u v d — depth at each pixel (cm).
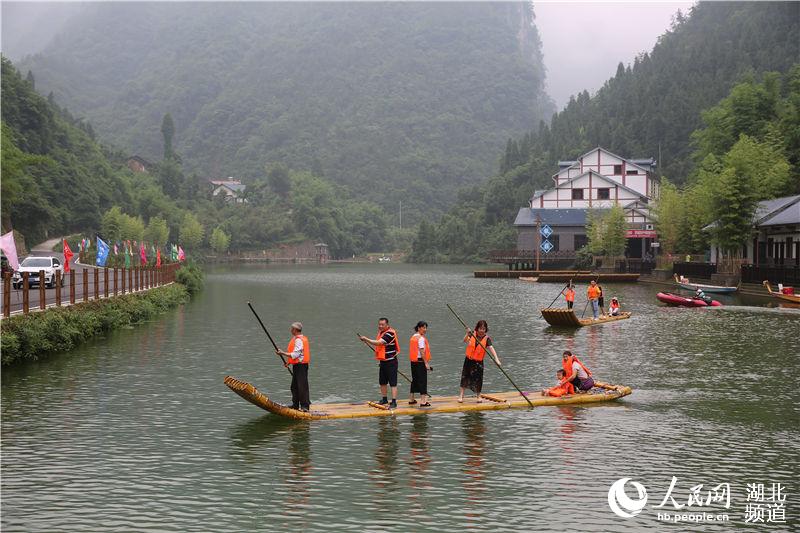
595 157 12450
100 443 1702
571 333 3709
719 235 6869
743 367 2684
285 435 1767
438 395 2248
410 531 1231
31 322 2823
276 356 2975
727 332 3675
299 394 1945
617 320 4262
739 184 6625
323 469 1524
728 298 5816
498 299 6159
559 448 1669
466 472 1508
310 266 17425
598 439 1738
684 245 8931
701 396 2194
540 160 19625
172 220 19988
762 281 6106
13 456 1605
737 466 1557
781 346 3194
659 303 5516
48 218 12212
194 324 4150
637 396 2192
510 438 1742
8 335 2616
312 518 1280
